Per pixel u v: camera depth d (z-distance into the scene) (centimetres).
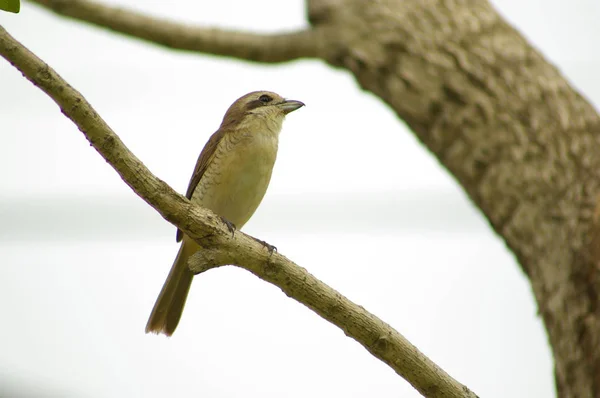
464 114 1071
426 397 825
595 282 903
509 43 1101
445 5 1128
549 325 939
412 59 1110
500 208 1031
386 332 812
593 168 988
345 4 1169
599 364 872
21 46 716
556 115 1041
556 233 973
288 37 1186
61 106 738
